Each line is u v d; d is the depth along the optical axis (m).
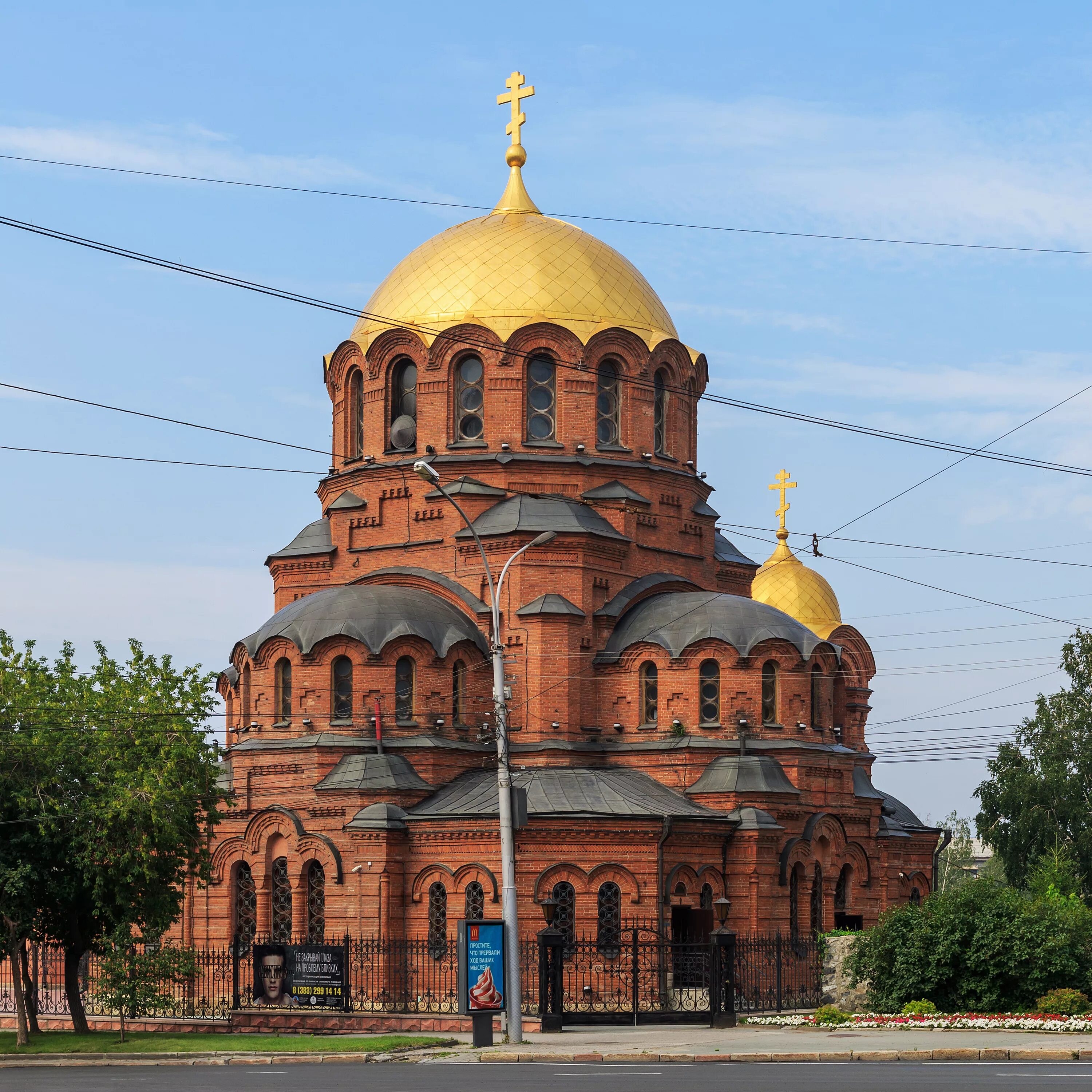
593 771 50.44
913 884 64.38
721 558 59.84
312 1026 43.75
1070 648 72.12
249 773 51.41
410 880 48.38
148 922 45.00
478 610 53.31
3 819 42.19
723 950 41.31
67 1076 31.61
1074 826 68.88
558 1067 30.94
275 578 58.88
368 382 57.28
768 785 50.28
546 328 55.41
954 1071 27.78
